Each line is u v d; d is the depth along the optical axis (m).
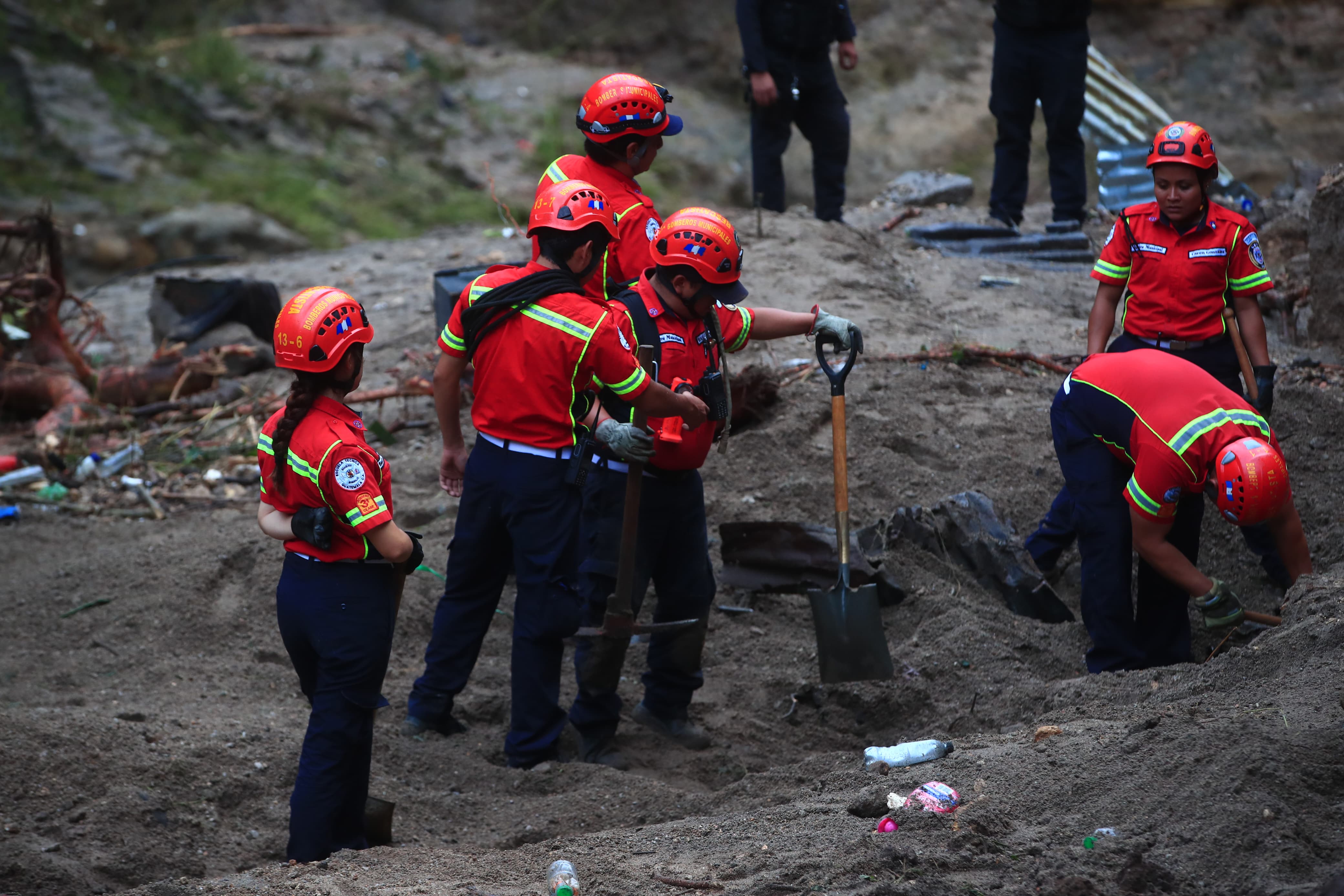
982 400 21.70
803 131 30.89
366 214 51.66
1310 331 23.52
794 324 14.53
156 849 11.47
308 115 55.47
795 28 29.12
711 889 8.69
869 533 17.62
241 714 14.69
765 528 17.39
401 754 13.99
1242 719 9.77
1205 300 16.14
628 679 16.25
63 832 11.55
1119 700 12.27
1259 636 12.45
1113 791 9.10
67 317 28.80
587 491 14.30
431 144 57.06
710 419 13.73
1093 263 30.39
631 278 15.01
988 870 8.30
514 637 13.84
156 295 28.38
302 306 10.85
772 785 12.08
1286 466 13.36
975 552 17.14
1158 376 13.42
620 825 12.02
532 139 58.91
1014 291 28.08
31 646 16.84
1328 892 7.27
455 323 13.54
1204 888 7.82
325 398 11.12
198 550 18.72
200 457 23.42
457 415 14.24
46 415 26.22
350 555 11.20
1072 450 14.52
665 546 14.31
